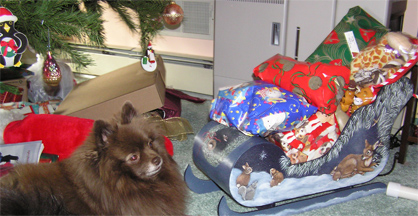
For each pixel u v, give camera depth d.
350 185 1.82
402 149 2.13
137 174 1.29
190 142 2.45
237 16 2.68
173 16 2.03
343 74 1.64
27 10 1.37
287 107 1.53
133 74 2.55
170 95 2.77
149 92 2.18
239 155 1.49
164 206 1.37
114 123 1.33
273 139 1.69
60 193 1.24
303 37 2.43
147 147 1.31
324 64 1.67
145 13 1.83
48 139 1.65
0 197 1.16
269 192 1.61
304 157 1.65
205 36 3.23
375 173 1.85
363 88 1.67
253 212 1.62
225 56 2.86
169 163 1.46
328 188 1.76
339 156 1.71
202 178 2.01
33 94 2.78
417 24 2.32
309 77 1.61
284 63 1.74
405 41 1.65
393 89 1.72
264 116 1.50
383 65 1.67
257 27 2.60
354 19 1.98
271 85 1.66
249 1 2.58
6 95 2.33
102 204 1.25
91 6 1.75
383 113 1.73
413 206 1.76
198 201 1.83
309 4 2.33
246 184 1.55
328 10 2.27
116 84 2.43
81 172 1.26
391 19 2.23
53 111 2.23
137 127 1.34
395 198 1.83
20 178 1.25
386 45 1.69
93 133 1.24
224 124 1.68
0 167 1.48
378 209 1.74
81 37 1.73
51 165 1.35
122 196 1.26
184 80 3.32
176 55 3.34
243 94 1.61
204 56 3.27
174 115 2.57
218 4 2.74
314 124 1.66
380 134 1.77
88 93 2.42
